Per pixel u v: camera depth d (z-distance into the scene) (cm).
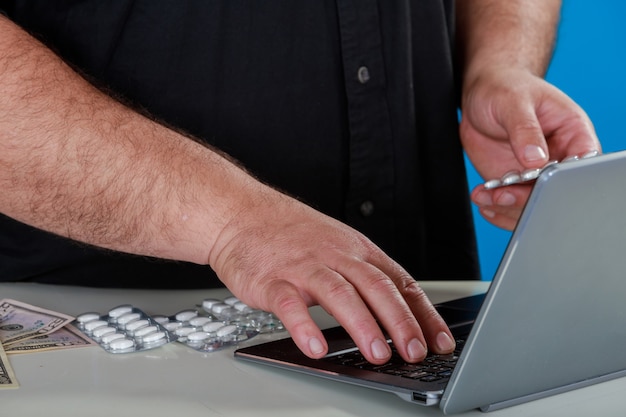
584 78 307
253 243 94
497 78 144
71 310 116
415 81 160
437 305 108
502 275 65
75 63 136
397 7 151
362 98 150
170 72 140
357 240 95
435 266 168
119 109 102
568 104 136
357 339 83
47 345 96
